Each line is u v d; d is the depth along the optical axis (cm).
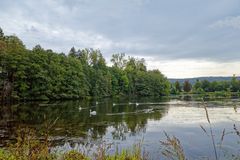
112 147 1302
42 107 3669
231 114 2809
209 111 3177
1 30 6178
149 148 1312
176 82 12438
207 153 1249
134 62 9906
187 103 4934
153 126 2150
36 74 4797
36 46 5803
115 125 2192
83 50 8112
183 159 352
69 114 2909
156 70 10688
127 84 8256
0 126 1972
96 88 6812
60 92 5459
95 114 2955
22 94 4641
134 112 3212
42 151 420
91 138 1606
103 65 7925
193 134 1767
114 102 5166
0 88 4284
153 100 6150
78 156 545
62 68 5509
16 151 420
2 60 4431
